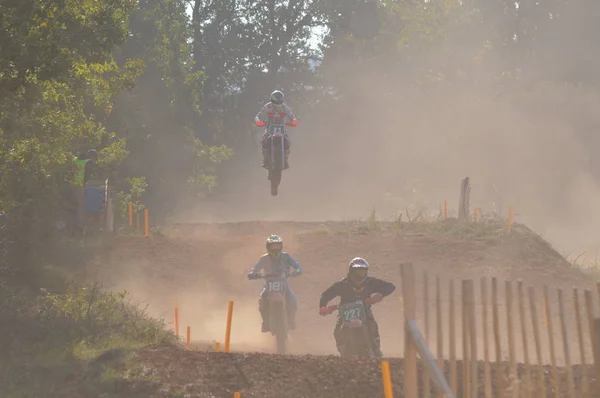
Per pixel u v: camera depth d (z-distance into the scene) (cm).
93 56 5403
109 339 4203
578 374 2978
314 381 3136
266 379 3170
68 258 7238
